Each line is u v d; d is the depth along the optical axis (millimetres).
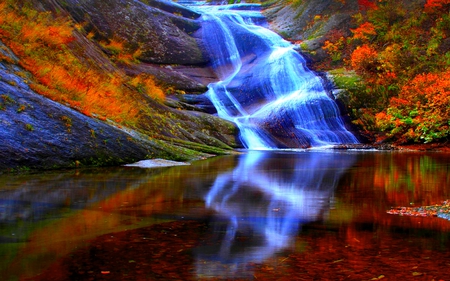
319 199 6879
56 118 10758
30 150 9719
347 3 31828
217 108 24141
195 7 38844
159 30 28422
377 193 7504
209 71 28375
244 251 4051
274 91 26375
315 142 22547
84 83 14539
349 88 25016
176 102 22141
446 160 14398
